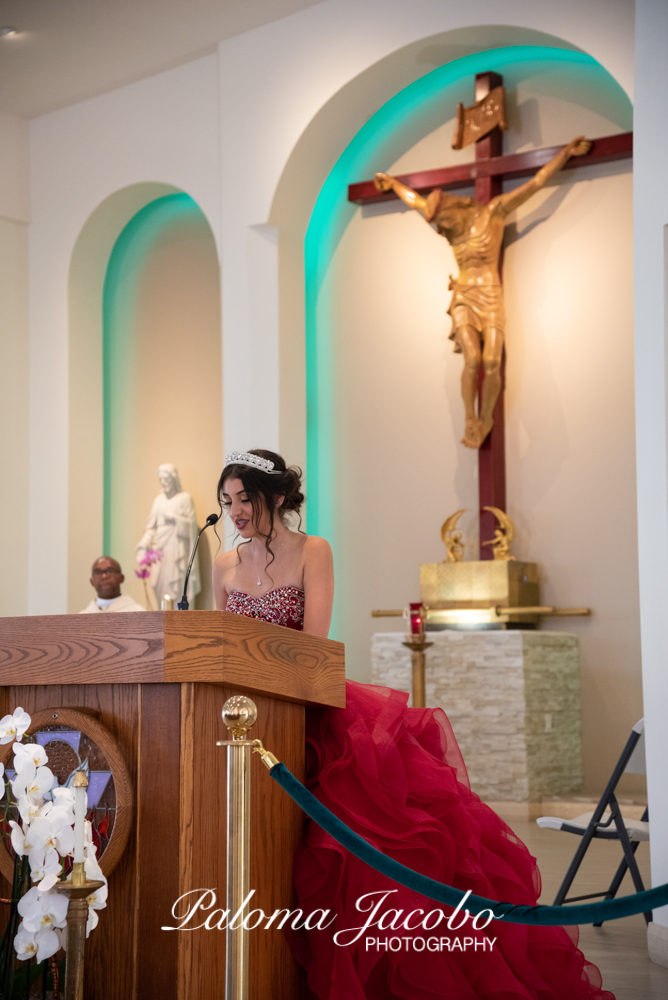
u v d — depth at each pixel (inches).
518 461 286.8
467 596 272.5
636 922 150.3
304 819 97.5
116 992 80.9
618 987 115.2
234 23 296.7
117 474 359.9
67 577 343.0
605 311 278.1
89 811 84.0
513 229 291.3
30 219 355.6
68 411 346.9
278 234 298.0
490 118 283.7
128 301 362.3
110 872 81.2
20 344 352.8
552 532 280.8
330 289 322.0
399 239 312.7
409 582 302.8
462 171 288.2
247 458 122.4
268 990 89.0
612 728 269.1
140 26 297.7
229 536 316.2
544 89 287.1
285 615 120.5
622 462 273.0
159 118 325.7
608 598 272.1
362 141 317.4
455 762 116.0
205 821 82.5
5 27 298.5
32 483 352.2
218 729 85.1
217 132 312.7
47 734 86.9
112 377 363.3
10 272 350.9
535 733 254.5
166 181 323.3
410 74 284.2
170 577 323.6
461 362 300.4
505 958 96.0
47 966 84.9
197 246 350.6
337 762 97.0
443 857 95.4
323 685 98.7
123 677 82.0
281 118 293.7
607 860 198.8
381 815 96.2
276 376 295.3
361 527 311.3
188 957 79.3
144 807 82.2
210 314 346.6
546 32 254.4
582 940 139.1
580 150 269.4
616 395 275.0
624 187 276.7
